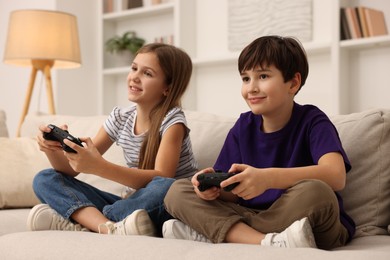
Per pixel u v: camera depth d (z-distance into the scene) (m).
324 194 1.18
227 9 3.96
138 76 1.84
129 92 1.85
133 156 1.87
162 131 1.77
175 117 1.78
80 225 1.54
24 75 4.55
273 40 1.47
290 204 1.22
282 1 3.68
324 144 1.37
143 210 1.40
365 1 3.44
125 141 1.89
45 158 2.15
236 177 1.22
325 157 1.34
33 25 3.24
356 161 1.53
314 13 3.60
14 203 2.02
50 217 1.50
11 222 1.68
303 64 1.50
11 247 1.31
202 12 4.12
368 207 1.50
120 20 4.63
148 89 1.83
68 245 1.24
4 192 1.99
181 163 1.81
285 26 3.66
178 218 1.35
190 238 1.31
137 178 1.59
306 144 1.46
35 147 2.20
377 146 1.53
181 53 1.91
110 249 1.18
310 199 1.19
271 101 1.44
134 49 4.36
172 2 4.22
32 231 1.43
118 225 1.41
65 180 1.61
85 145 1.59
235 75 3.95
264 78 1.45
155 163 1.71
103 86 4.53
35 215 1.49
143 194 1.48
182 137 1.77
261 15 3.76
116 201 1.56
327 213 1.19
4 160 2.09
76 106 4.49
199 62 3.93
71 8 4.45
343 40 3.38
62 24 3.30
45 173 1.60
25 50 3.24
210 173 1.28
